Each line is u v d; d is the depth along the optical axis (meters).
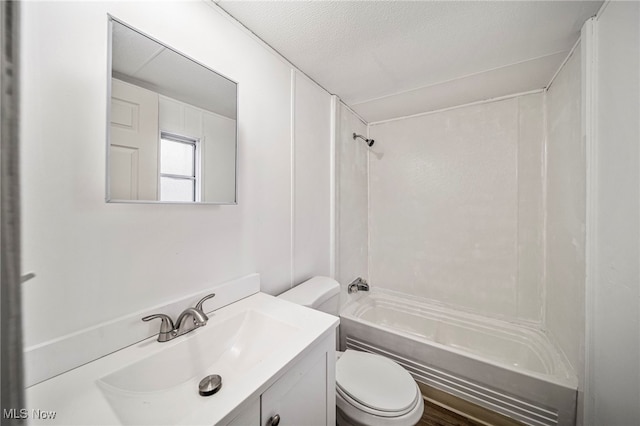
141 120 0.75
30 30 0.55
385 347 1.54
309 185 1.55
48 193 0.58
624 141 0.79
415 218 2.12
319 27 1.09
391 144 2.23
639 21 0.72
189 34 0.89
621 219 0.80
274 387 0.62
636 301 0.73
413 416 0.96
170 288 0.83
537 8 0.96
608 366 0.86
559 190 1.37
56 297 0.59
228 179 1.01
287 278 1.38
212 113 0.95
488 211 1.81
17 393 0.18
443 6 0.96
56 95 0.59
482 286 1.83
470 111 1.88
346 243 1.99
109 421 0.49
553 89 1.47
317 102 1.61
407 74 1.47
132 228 0.73
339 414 1.05
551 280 1.49
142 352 0.69
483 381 1.26
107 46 0.67
